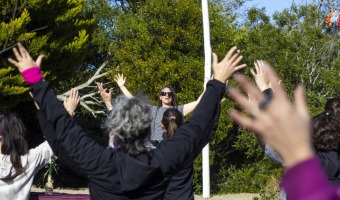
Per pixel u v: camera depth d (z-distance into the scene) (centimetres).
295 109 133
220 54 1978
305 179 129
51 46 1612
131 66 1953
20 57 356
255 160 2011
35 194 754
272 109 133
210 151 1953
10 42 1459
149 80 1933
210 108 344
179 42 2002
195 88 1928
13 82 1502
